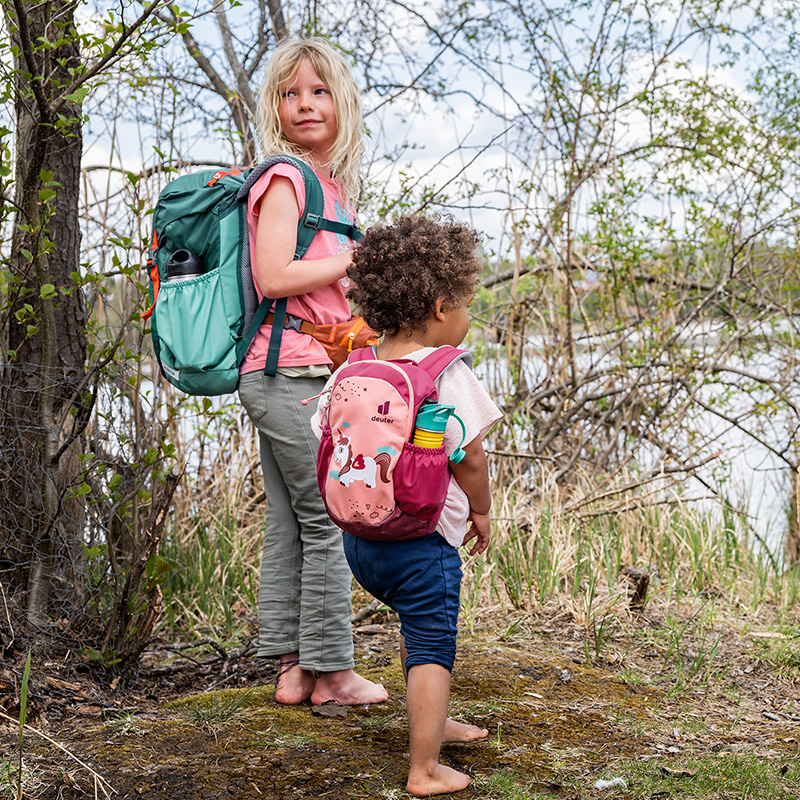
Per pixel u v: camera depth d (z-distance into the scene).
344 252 2.64
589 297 6.00
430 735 2.14
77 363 3.44
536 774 2.31
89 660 2.96
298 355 2.63
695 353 5.72
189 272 2.67
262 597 2.80
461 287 2.22
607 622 3.67
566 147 5.64
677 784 2.24
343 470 2.09
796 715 2.84
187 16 2.83
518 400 5.81
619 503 4.73
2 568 3.20
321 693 2.71
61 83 3.35
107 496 3.19
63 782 2.16
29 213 2.99
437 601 2.17
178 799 2.13
